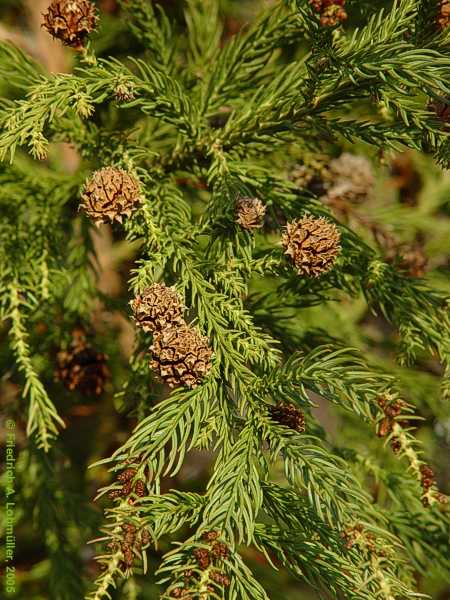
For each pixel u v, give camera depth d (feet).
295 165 2.02
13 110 1.59
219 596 1.47
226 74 1.91
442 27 1.59
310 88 1.66
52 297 2.01
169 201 1.76
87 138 1.88
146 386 1.82
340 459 1.51
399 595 1.53
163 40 2.02
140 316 1.52
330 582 1.53
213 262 1.62
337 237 1.55
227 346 1.56
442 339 1.80
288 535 1.54
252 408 1.53
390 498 2.06
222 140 1.80
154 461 1.51
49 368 2.18
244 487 1.49
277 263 1.59
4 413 2.21
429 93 1.53
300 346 1.91
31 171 2.06
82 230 2.12
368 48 1.57
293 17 1.87
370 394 1.52
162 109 1.75
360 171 2.06
